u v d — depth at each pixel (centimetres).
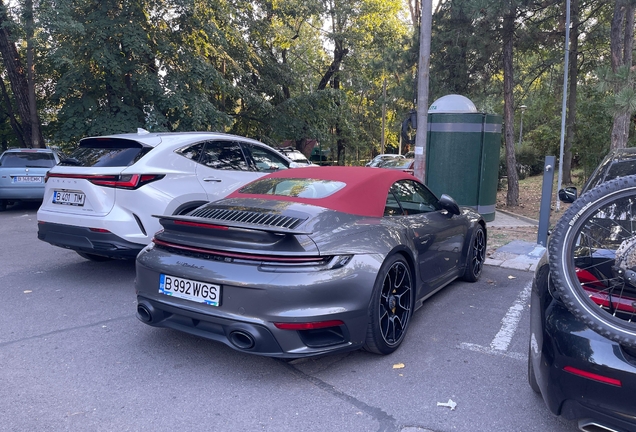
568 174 1753
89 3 1411
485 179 984
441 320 465
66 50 1315
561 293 237
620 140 1024
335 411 305
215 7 1655
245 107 2119
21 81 1659
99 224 520
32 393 324
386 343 373
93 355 383
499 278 616
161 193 550
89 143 602
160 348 398
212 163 627
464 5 1256
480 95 1487
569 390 237
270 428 286
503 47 1318
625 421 222
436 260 473
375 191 429
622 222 263
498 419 297
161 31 1528
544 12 1445
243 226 323
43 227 569
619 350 225
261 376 352
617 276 255
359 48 2470
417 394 327
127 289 556
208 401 316
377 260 356
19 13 1316
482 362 376
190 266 346
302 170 475
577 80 1817
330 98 2195
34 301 512
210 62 1795
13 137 2206
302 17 2230
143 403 313
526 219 1091
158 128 1423
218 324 332
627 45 1084
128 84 1508
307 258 325
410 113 919
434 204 516
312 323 319
